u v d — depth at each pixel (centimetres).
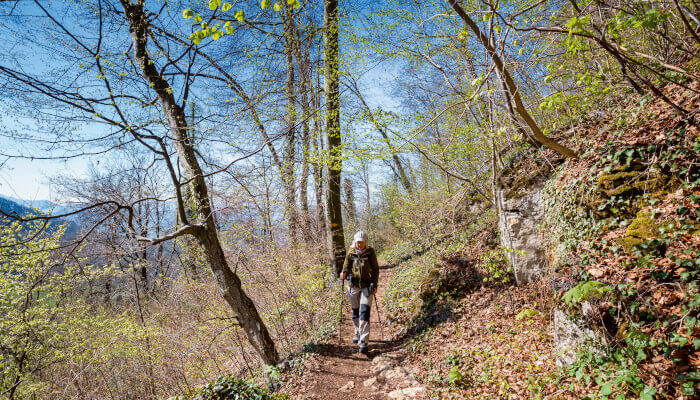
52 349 1073
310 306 789
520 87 603
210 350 695
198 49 576
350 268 581
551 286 438
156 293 953
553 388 325
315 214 1194
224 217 725
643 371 267
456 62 774
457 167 830
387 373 479
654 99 508
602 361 307
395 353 546
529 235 571
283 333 729
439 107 776
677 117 430
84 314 1188
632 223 381
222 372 732
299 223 1020
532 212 577
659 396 247
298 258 923
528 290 547
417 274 805
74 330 1116
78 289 1191
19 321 1004
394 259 1326
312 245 1070
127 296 1236
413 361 498
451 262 709
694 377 235
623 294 316
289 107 823
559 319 380
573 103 582
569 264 421
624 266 340
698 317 259
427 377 435
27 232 609
